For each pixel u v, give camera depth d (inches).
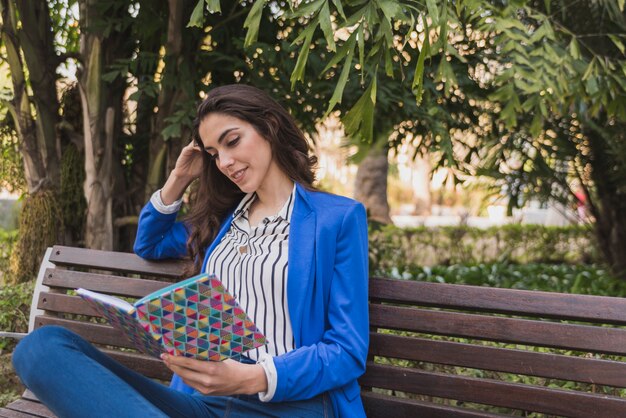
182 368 59.2
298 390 64.0
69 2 152.3
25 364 62.4
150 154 147.6
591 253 339.3
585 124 216.7
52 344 62.4
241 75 149.5
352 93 144.9
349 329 66.8
